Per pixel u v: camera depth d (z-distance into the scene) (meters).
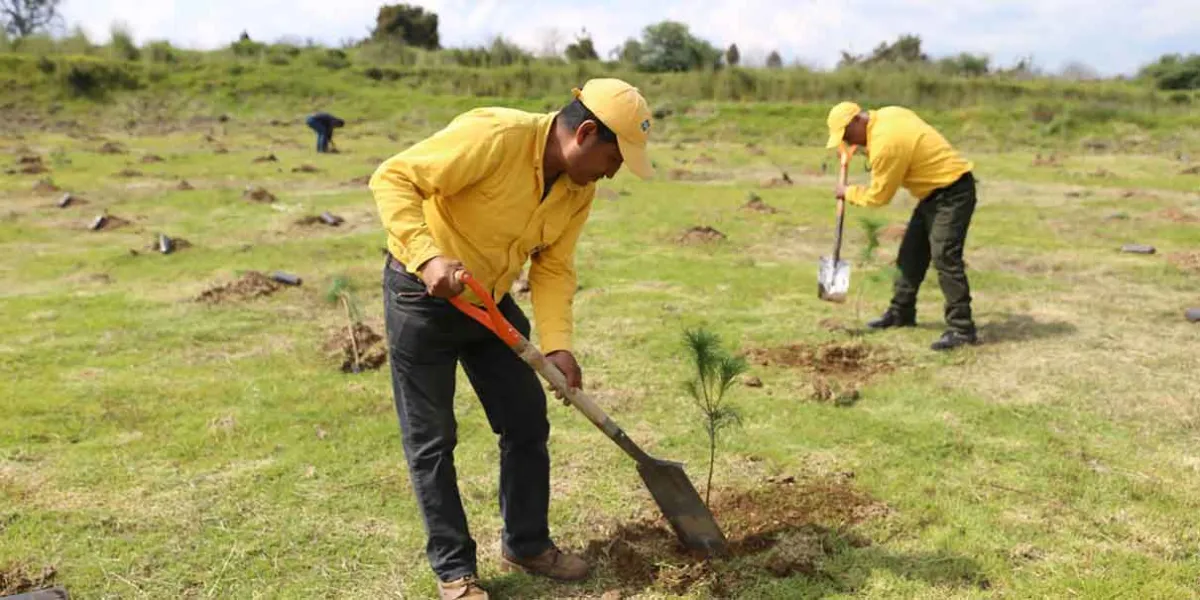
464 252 2.99
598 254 9.38
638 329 6.72
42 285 7.93
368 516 3.95
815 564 3.56
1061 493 4.18
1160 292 7.99
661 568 3.52
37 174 15.00
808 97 29.92
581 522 3.91
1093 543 3.75
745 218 11.69
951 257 6.23
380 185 2.88
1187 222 11.58
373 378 5.66
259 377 5.64
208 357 6.04
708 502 3.86
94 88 29.91
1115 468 4.46
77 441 4.68
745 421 5.01
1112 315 7.21
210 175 15.39
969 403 5.28
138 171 15.47
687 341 4.22
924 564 3.59
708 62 34.97
